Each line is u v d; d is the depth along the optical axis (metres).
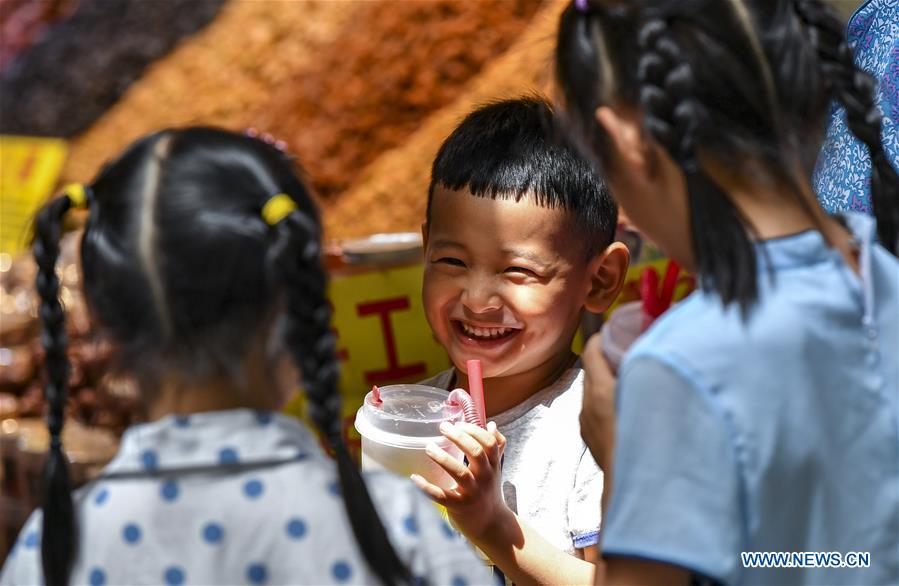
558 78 2.13
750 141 1.95
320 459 2.02
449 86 6.41
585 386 2.28
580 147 2.12
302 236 1.89
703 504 1.89
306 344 1.90
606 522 1.98
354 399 4.59
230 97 6.87
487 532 2.72
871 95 2.15
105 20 7.47
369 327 4.61
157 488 1.95
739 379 1.91
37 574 2.05
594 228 3.13
